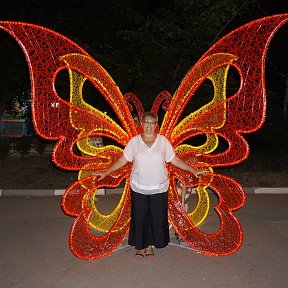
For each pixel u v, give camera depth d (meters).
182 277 5.48
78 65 6.07
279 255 6.30
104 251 5.99
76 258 6.13
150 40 13.99
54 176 12.68
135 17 14.42
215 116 6.39
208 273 5.61
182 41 13.74
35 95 5.68
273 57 18.59
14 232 7.40
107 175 6.14
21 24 5.55
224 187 6.52
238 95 6.21
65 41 5.95
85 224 5.98
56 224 7.91
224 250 6.05
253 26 6.03
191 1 13.13
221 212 6.30
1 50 15.47
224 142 14.60
